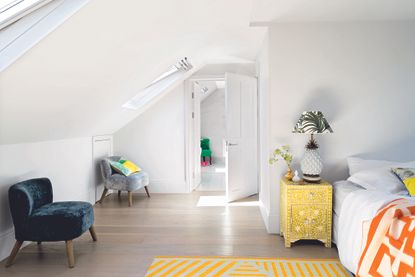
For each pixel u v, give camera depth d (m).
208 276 2.19
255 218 3.59
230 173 4.39
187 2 2.21
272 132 3.13
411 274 1.46
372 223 1.84
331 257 2.50
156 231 3.13
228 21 2.98
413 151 3.06
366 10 2.82
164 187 5.02
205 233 3.08
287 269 2.29
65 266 2.34
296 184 2.72
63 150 3.46
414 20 3.04
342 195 2.56
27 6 1.50
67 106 2.55
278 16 2.95
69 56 1.83
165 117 4.98
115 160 4.61
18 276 2.19
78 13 1.53
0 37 1.55
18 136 2.51
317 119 2.73
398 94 3.06
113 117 3.99
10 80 1.68
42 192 2.64
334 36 3.08
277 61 3.11
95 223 3.40
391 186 2.47
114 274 2.22
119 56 2.33
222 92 9.49
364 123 3.08
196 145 5.54
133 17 1.92
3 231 2.50
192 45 3.37
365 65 3.07
